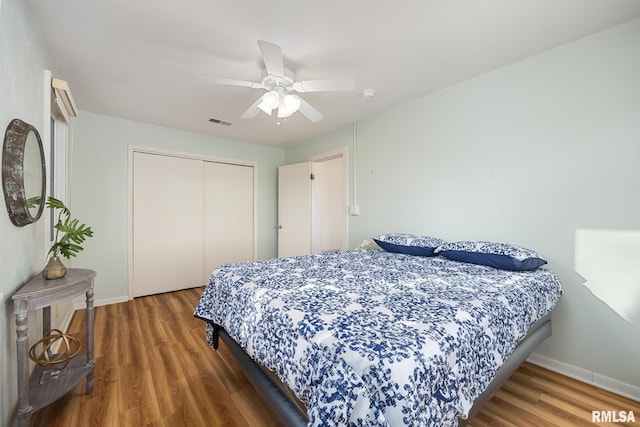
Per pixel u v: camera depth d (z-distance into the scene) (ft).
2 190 3.94
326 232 14.35
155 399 5.25
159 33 5.77
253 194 15.06
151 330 8.32
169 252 12.33
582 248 5.97
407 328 3.14
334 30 5.68
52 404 5.04
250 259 14.94
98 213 10.57
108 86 8.16
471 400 3.14
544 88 6.47
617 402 5.21
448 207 8.30
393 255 8.29
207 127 12.17
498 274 5.75
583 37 5.92
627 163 5.44
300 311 3.73
